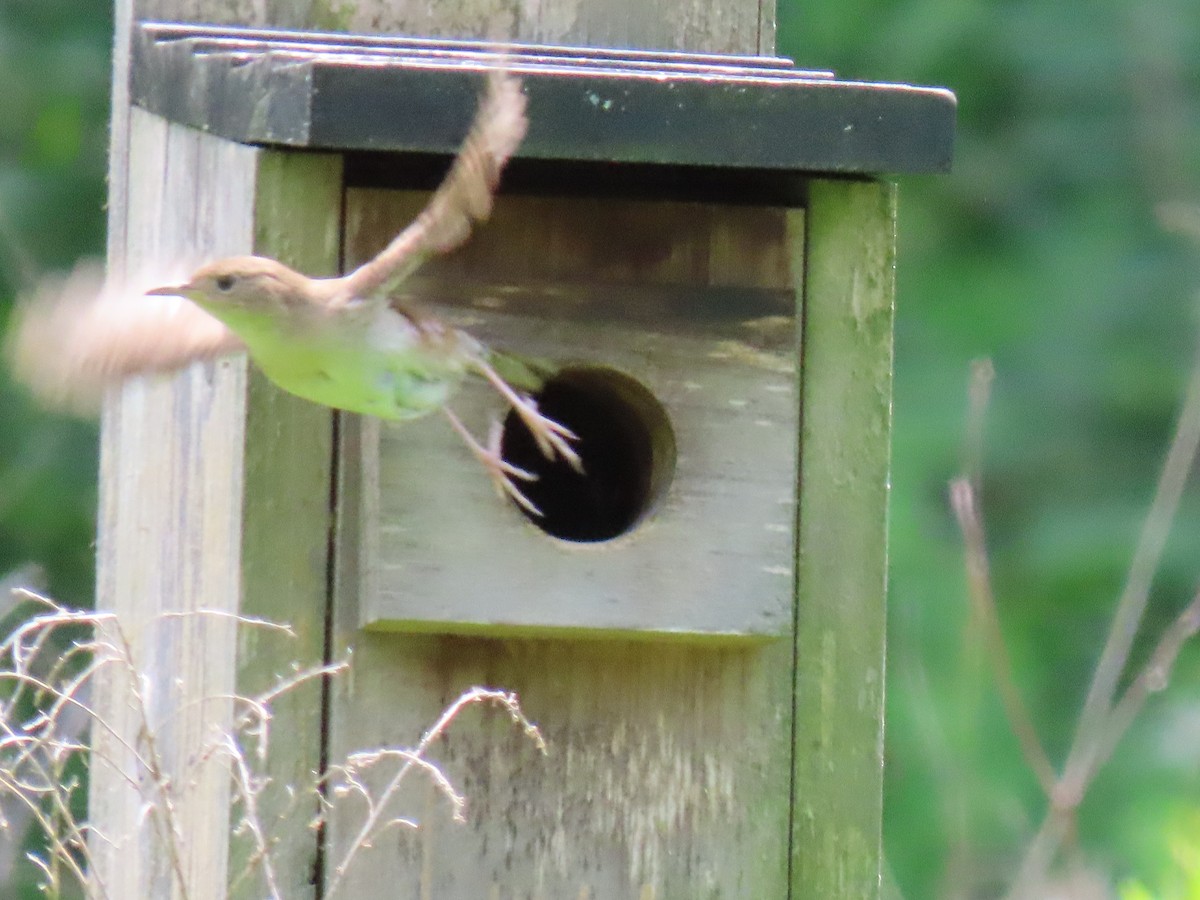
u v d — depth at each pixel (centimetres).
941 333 1561
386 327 683
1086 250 1582
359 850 729
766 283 752
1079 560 1489
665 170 773
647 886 748
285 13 832
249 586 721
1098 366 1549
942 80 1625
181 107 771
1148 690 949
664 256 745
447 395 704
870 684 760
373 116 686
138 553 862
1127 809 1318
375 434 717
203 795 747
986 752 1345
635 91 702
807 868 757
